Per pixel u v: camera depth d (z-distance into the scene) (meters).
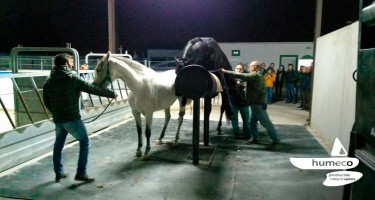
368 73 1.71
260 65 5.14
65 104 3.35
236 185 3.61
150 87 4.36
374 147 1.71
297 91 11.33
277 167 4.24
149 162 4.39
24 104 4.48
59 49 5.43
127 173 3.96
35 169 4.05
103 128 6.55
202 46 4.88
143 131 6.30
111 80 4.21
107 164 4.29
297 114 8.84
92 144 5.30
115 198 3.24
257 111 5.18
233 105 5.71
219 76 5.10
